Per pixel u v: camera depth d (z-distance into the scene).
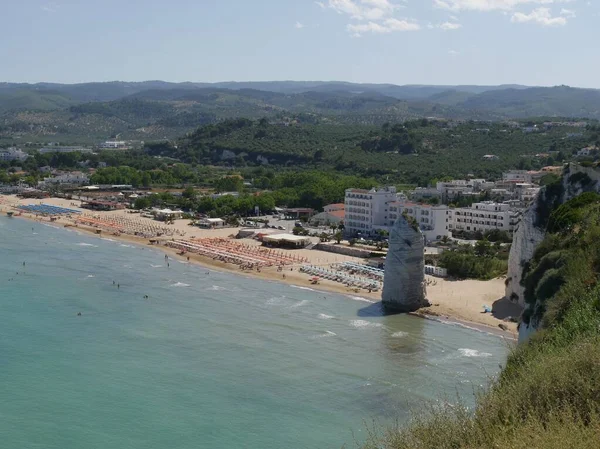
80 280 187.00
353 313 155.12
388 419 95.88
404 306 157.38
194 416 98.44
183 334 136.88
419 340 133.62
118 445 90.06
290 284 188.12
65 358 121.75
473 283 180.12
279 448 88.88
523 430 41.22
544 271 112.69
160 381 111.38
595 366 47.34
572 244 114.50
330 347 129.00
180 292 175.75
